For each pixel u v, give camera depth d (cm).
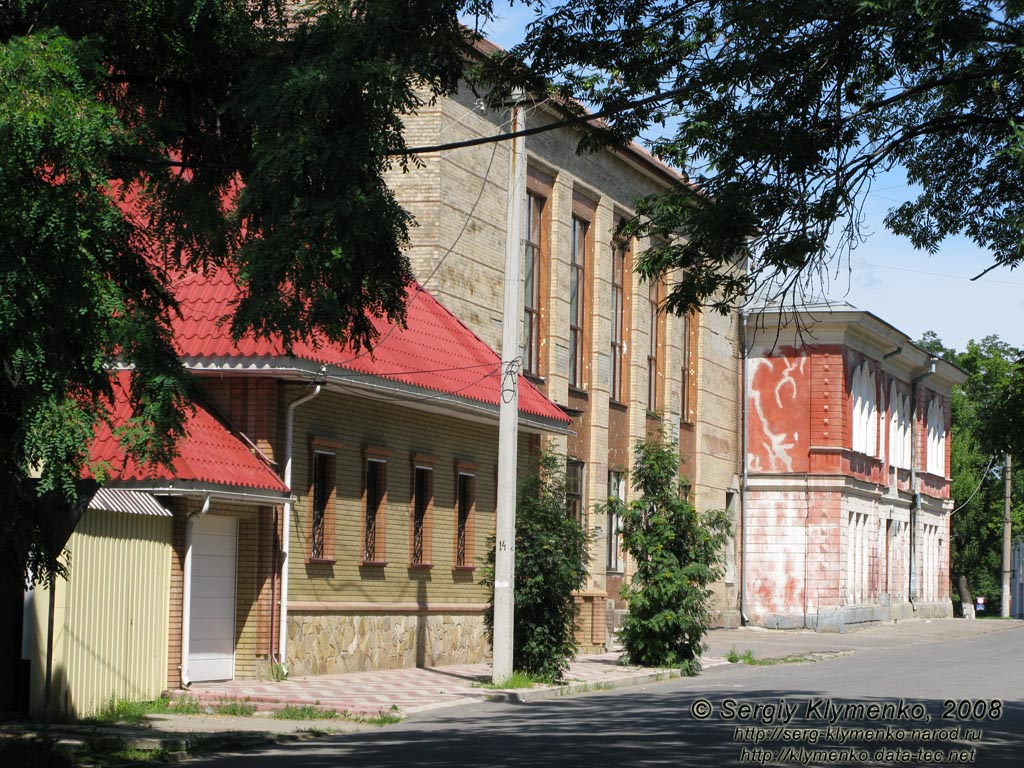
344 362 2433
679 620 2920
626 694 2420
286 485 2361
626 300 3878
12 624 1783
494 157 3234
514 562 2461
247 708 1959
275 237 1223
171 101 1417
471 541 3048
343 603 2570
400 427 2784
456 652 2973
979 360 7731
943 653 3756
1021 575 9094
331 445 2545
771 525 4997
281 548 2388
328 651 2527
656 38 1372
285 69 1267
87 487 1328
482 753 1526
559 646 2533
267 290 1241
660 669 2900
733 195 1284
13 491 1260
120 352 1257
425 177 3008
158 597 2064
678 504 2995
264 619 2348
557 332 3456
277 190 1238
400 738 1705
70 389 1185
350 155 1223
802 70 1295
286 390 2400
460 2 1324
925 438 6247
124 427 1257
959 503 7481
